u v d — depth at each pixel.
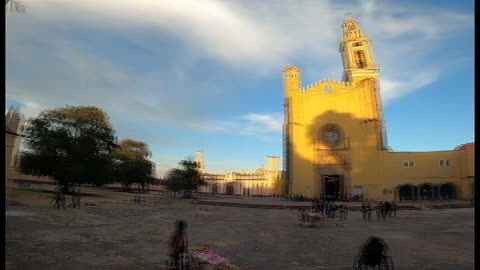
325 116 67.62
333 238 20.58
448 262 14.02
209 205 52.09
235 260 13.73
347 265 13.27
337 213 42.06
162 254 13.91
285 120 69.56
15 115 30.73
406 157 63.16
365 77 70.88
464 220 33.12
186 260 10.38
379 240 8.92
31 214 23.41
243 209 45.81
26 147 48.38
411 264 13.57
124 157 79.44
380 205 34.12
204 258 10.75
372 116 65.31
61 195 30.30
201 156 124.50
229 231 22.70
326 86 68.69
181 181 74.94
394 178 62.88
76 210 28.91
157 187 100.56
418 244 18.64
